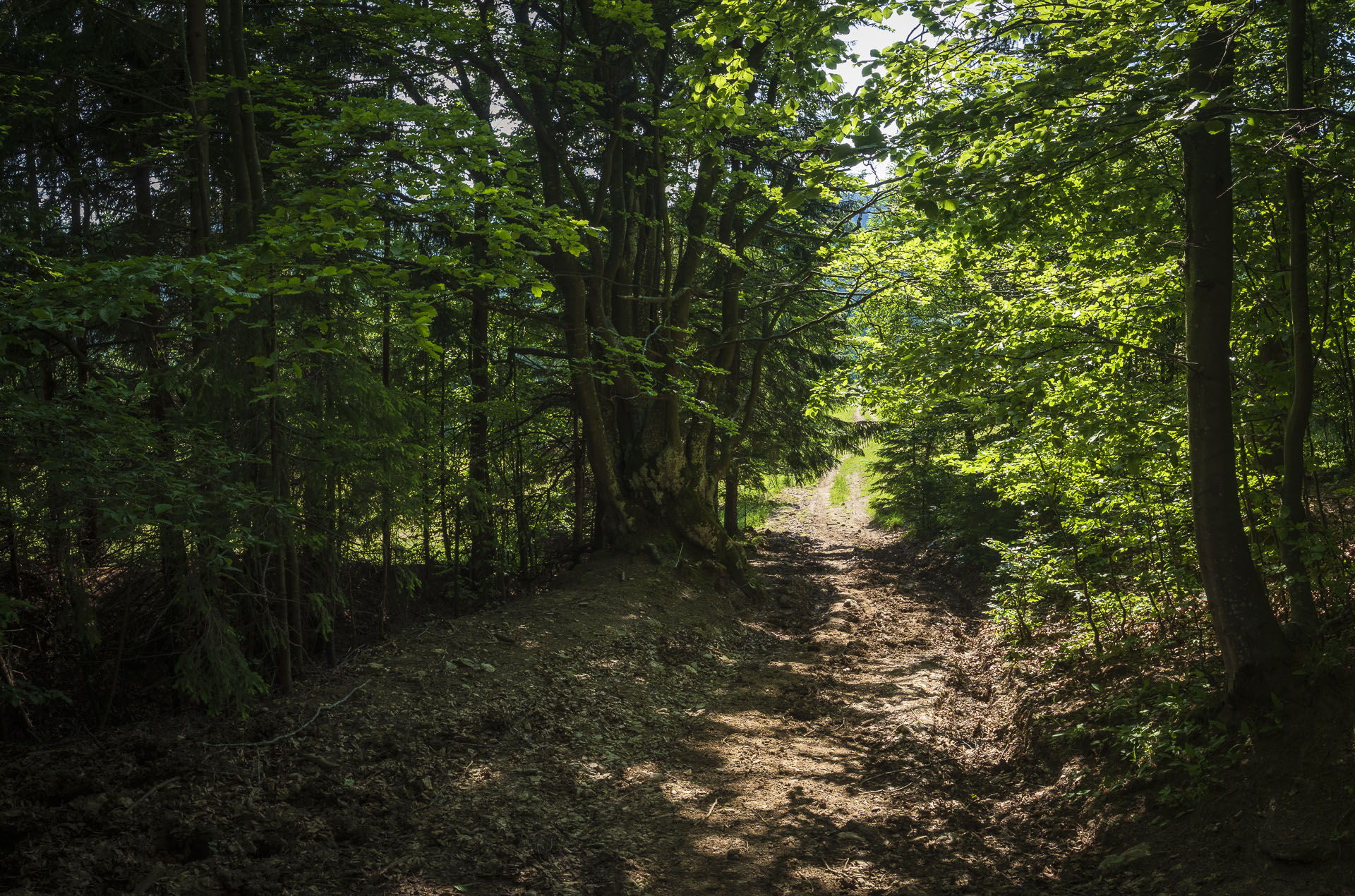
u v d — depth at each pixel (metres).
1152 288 7.51
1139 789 5.81
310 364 8.20
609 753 7.60
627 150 15.31
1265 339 7.16
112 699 7.66
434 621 11.20
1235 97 5.28
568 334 14.43
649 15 10.10
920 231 7.54
